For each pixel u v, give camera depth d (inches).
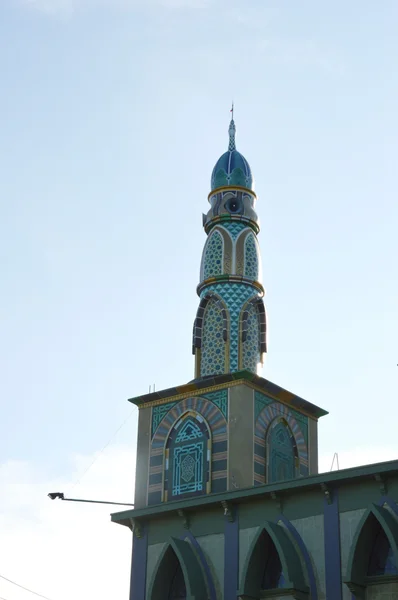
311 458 1515.7
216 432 1440.7
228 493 1229.7
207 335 1561.3
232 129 1723.7
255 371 1540.4
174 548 1240.2
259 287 1595.7
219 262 1593.3
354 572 1099.3
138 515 1311.5
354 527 1130.7
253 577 1178.6
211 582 1223.5
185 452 1457.9
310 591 1138.0
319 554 1147.3
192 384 1478.8
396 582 1092.5
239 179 1654.8
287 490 1185.4
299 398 1510.8
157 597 1256.8
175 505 1279.5
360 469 1127.6
